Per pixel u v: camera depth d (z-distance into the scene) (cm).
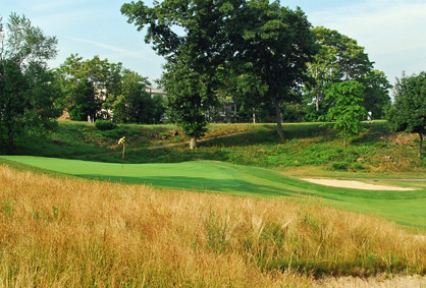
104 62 6138
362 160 3703
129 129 4722
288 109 6612
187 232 665
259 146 4388
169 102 4272
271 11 4188
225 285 480
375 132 4341
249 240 679
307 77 4700
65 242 546
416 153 3806
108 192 908
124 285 466
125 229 638
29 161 2169
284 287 505
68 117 6388
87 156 3909
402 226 943
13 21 3553
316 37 6281
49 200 753
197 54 4238
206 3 4012
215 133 4859
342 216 864
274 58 4531
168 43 4300
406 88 3706
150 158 4091
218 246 629
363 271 641
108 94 6134
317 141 4384
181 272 493
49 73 3681
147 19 4125
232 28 4097
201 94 4050
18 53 3581
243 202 894
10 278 430
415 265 664
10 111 3534
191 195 949
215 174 1712
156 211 751
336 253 664
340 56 6475
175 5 4050
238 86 4412
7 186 866
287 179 1747
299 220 772
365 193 1605
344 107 4125
